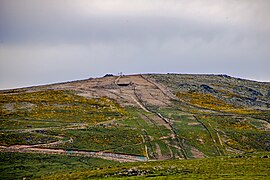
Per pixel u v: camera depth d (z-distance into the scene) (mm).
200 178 104375
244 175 107125
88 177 116188
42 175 133625
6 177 132750
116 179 107938
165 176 109250
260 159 133500
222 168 119125
